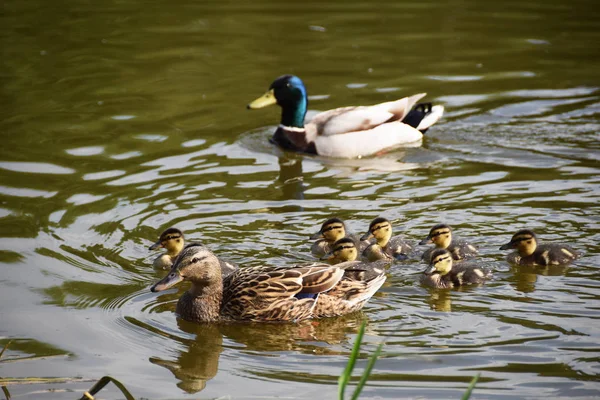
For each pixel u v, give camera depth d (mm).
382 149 16453
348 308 10555
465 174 14953
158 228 12930
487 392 8570
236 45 22203
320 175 15305
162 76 20141
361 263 11703
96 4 25672
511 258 11781
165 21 24078
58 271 11562
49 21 23953
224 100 18828
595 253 11812
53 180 14570
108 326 10234
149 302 10914
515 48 21938
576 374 8859
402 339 9781
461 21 24125
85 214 13305
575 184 14227
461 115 17953
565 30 23219
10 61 20844
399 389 8672
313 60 21188
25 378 8977
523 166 15172
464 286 11117
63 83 19594
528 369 8984
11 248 12133
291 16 24531
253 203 13891
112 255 12102
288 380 8945
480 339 9688
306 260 12031
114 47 22016
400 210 13508
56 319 10336
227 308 10477
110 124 17344
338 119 16625
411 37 22828
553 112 17938
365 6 25516
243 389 8789
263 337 10047
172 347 9781
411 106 17047
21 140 16391
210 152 16219
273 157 16234
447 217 13180
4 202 13641
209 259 10438
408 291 11078
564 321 10047
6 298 10797
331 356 9484
